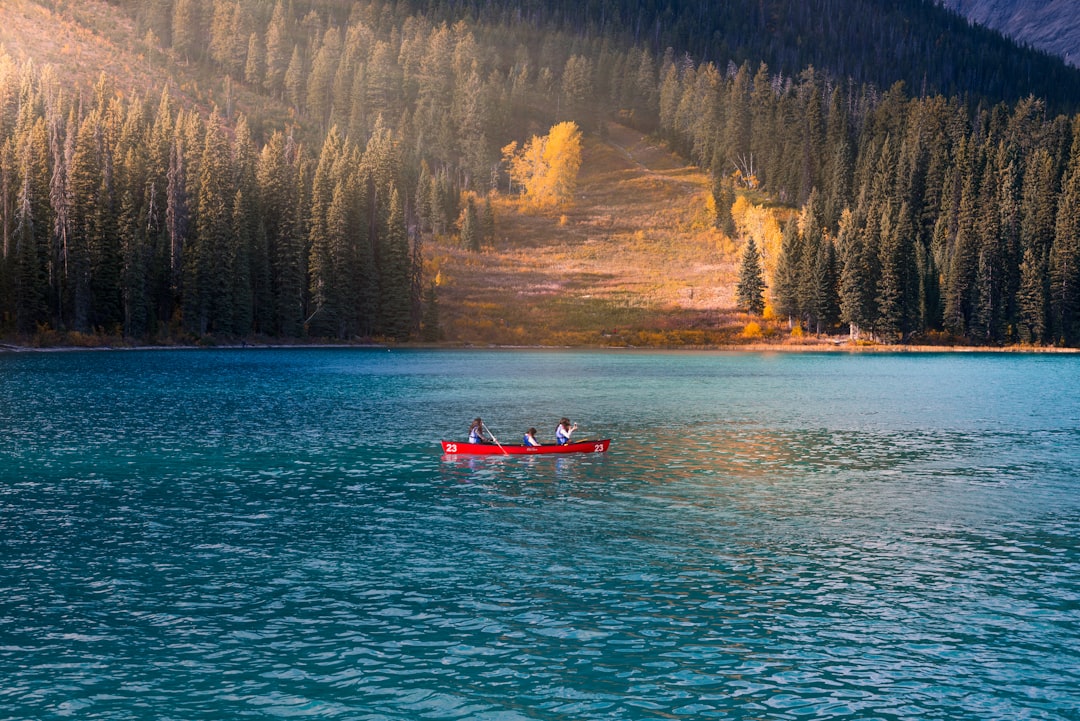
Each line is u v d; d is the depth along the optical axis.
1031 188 158.25
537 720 13.23
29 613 17.47
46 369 79.38
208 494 28.62
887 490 30.08
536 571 20.45
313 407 54.16
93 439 39.97
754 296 150.75
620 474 32.84
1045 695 14.11
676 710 13.57
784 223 170.38
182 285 121.88
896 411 54.12
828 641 16.31
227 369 85.00
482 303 156.75
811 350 136.75
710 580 19.88
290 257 130.75
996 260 146.12
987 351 138.50
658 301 157.25
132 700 13.80
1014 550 22.50
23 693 13.98
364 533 23.83
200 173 127.69
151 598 18.41
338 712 13.43
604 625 17.05
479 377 80.44
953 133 194.75
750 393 65.94
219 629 16.70
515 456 36.72
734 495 29.19
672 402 59.28
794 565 21.08
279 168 135.25
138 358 97.12
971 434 44.09
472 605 18.09
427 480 31.39
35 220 109.50
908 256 143.25
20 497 27.86
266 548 22.25
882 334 143.88
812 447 39.62
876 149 196.38
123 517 25.34
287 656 15.47
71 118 139.62
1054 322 143.75
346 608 17.88
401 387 69.19
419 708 13.58
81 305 110.50
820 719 13.32
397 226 141.00
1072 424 47.94
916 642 16.28
